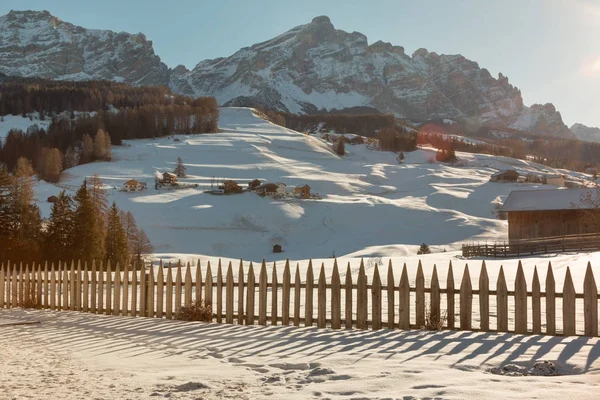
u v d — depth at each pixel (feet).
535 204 186.19
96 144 631.56
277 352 27.84
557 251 139.23
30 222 202.39
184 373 23.24
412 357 25.27
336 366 23.77
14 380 22.26
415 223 407.03
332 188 558.97
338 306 35.04
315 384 20.52
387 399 17.92
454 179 613.11
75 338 34.32
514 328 31.55
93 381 21.94
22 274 53.06
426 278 64.39
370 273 78.95
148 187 508.94
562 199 184.34
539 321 30.48
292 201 467.11
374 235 379.96
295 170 640.58
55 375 23.21
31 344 32.35
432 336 30.68
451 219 406.21
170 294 41.65
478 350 26.35
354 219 425.28
